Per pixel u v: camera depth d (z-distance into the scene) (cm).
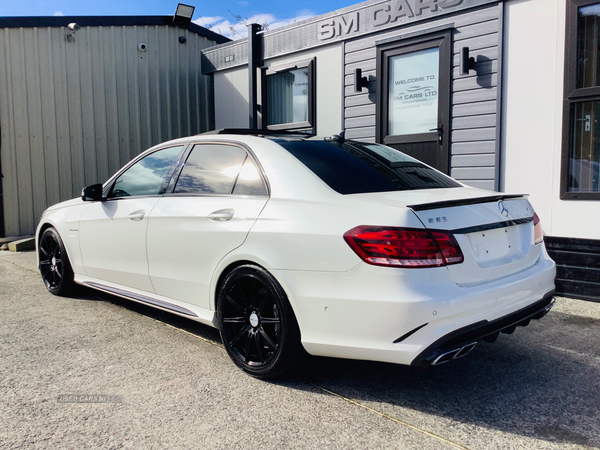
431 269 229
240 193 305
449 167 561
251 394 268
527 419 242
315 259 252
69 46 851
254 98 774
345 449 215
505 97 510
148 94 912
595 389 275
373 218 240
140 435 226
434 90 575
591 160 462
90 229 413
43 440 222
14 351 329
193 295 325
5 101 823
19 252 747
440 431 231
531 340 354
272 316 281
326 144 334
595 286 448
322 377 291
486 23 518
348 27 646
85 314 413
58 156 858
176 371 297
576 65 460
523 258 277
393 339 231
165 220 339
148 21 900
